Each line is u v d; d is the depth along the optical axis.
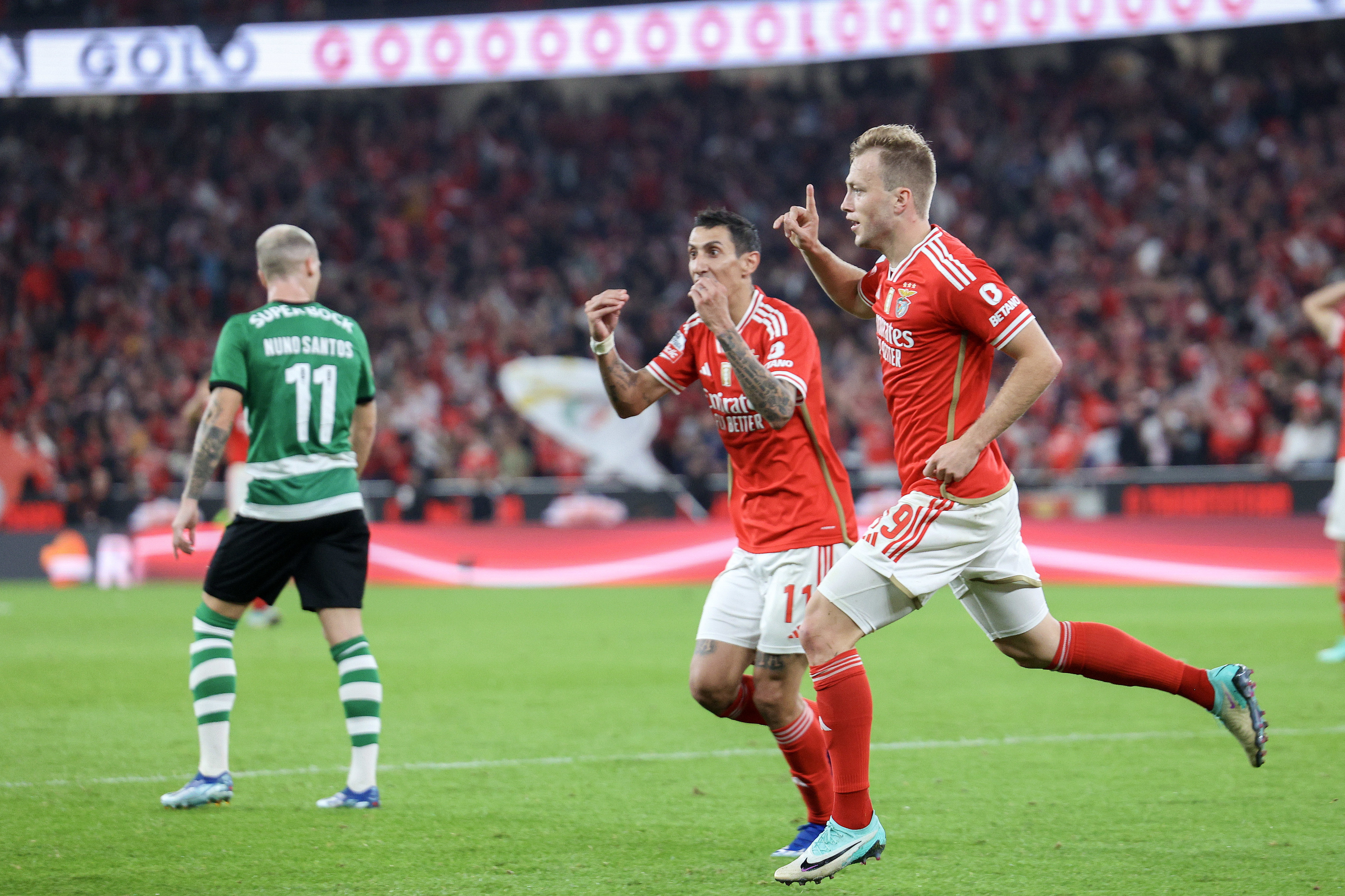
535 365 63.25
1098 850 14.79
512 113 96.44
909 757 20.33
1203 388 70.44
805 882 13.18
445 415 75.88
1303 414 60.44
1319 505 53.16
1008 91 92.44
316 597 17.73
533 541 58.03
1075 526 55.00
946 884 13.55
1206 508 54.28
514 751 21.17
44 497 61.44
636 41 75.19
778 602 15.00
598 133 94.94
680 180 92.62
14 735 22.48
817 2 73.50
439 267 88.69
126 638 37.56
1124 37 91.81
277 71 76.38
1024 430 66.50
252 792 18.20
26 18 86.62
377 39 76.19
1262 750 15.29
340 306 86.69
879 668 30.58
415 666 31.52
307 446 17.64
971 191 88.00
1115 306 77.94
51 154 92.56
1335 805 16.92
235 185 92.44
